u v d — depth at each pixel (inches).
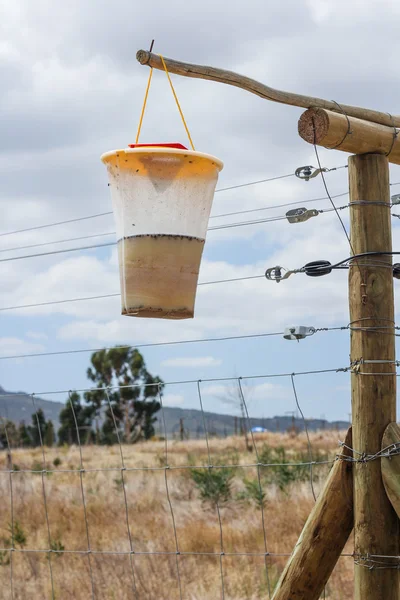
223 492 700.7
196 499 764.6
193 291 177.3
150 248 171.0
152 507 733.3
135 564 486.3
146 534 609.9
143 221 171.2
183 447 1664.6
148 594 434.3
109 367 2257.6
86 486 887.7
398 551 188.9
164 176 170.2
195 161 170.2
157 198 170.6
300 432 1812.3
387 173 197.0
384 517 187.8
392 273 195.3
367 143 193.0
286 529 580.7
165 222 171.0
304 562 195.6
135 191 171.0
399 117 203.5
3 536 624.1
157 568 474.0
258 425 2198.6
